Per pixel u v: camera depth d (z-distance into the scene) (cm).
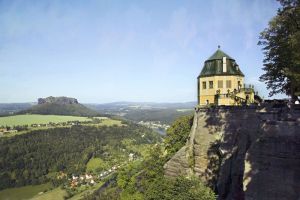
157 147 7988
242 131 4938
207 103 7056
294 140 3341
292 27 3803
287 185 3244
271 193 3334
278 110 3641
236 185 4619
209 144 5594
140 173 8362
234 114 5212
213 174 5425
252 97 6619
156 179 6538
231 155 5012
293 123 3416
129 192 7912
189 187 4850
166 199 5003
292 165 3272
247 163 3647
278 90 4522
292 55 3572
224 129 5347
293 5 3838
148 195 5766
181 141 7781
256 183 3481
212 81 7094
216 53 7319
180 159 6203
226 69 7044
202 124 5894
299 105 3475
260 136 3688
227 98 6575
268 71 4503
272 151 3466
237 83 7112
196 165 5788
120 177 9300
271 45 4259
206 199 4569
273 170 3394
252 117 4797
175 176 6200
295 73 3584
